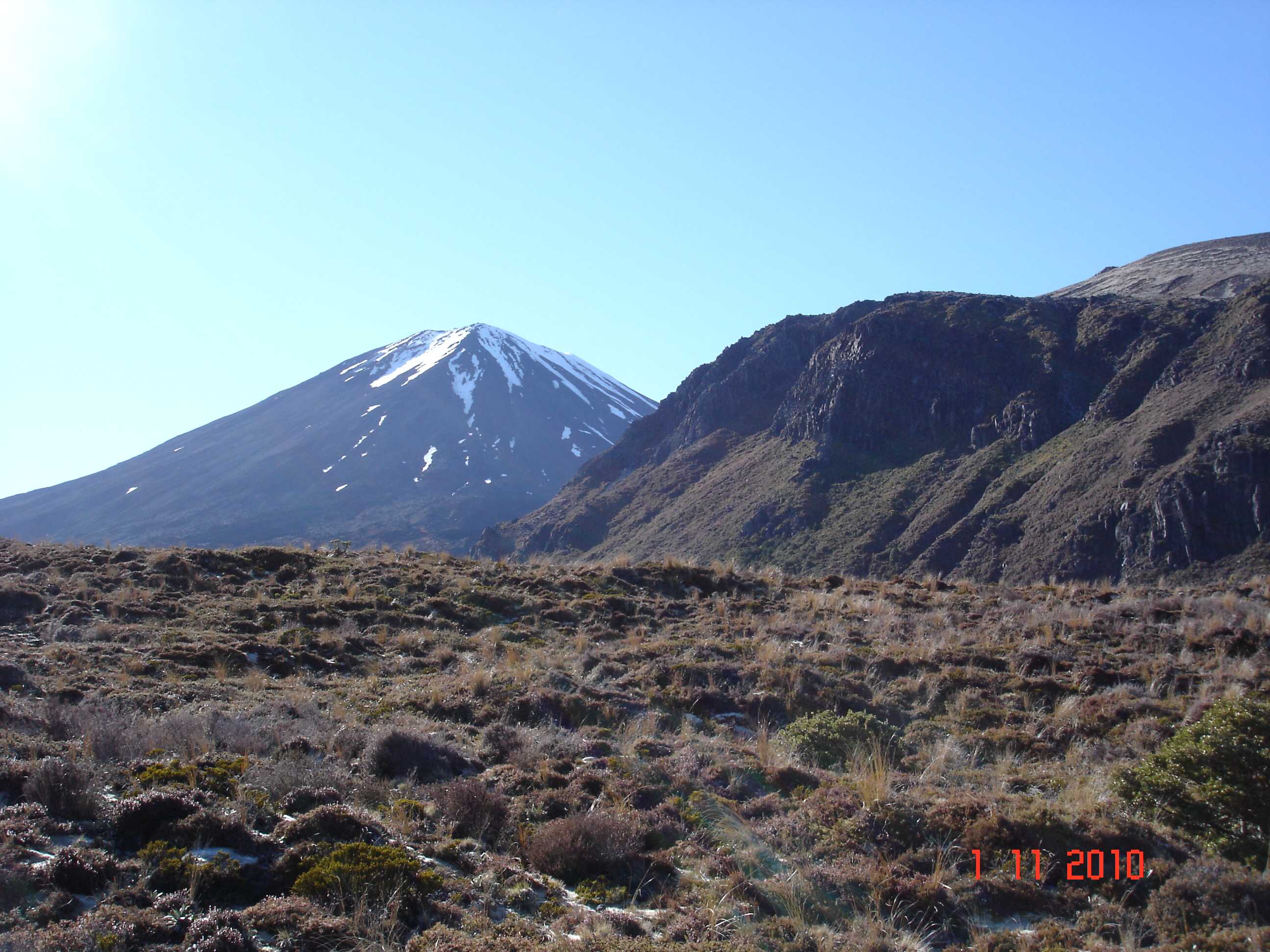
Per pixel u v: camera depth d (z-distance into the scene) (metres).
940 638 16.05
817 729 10.87
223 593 17.50
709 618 17.94
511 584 19.77
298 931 5.84
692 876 7.24
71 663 12.59
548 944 5.88
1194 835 8.28
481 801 7.97
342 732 9.84
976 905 7.08
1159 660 14.20
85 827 7.11
